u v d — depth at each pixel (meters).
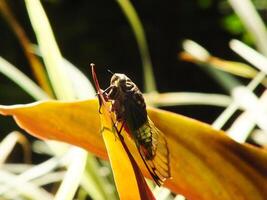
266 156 0.20
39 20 0.28
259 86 0.79
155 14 1.34
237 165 0.20
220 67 0.45
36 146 0.55
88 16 1.30
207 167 0.20
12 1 1.22
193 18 1.32
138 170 0.19
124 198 0.19
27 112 0.20
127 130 0.21
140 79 1.28
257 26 0.42
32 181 0.41
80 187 0.39
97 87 0.19
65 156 0.35
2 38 1.21
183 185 0.20
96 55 1.28
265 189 0.20
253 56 0.40
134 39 1.30
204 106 1.02
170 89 1.29
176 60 1.31
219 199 0.20
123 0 0.42
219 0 1.31
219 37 1.30
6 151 0.41
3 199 0.37
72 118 0.20
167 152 0.20
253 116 0.33
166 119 0.20
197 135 0.20
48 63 0.29
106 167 0.37
